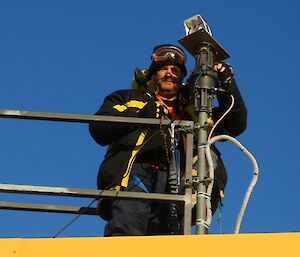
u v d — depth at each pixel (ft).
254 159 16.20
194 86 17.07
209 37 17.21
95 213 17.57
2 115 16.43
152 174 17.43
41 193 15.94
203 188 15.79
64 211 17.38
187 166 16.15
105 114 17.81
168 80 18.69
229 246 13.66
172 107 18.63
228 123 18.48
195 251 13.70
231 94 18.17
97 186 17.63
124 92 18.30
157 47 19.08
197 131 16.57
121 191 16.03
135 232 16.70
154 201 16.01
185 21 17.56
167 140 17.38
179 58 18.86
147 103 17.90
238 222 15.69
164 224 17.10
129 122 16.63
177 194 16.15
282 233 13.67
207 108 16.71
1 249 14.11
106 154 17.84
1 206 17.16
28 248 14.11
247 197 15.81
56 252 14.03
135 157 17.39
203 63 17.08
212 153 17.62
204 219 15.51
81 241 14.06
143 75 18.74
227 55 17.44
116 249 13.92
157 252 13.78
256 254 13.56
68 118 16.55
